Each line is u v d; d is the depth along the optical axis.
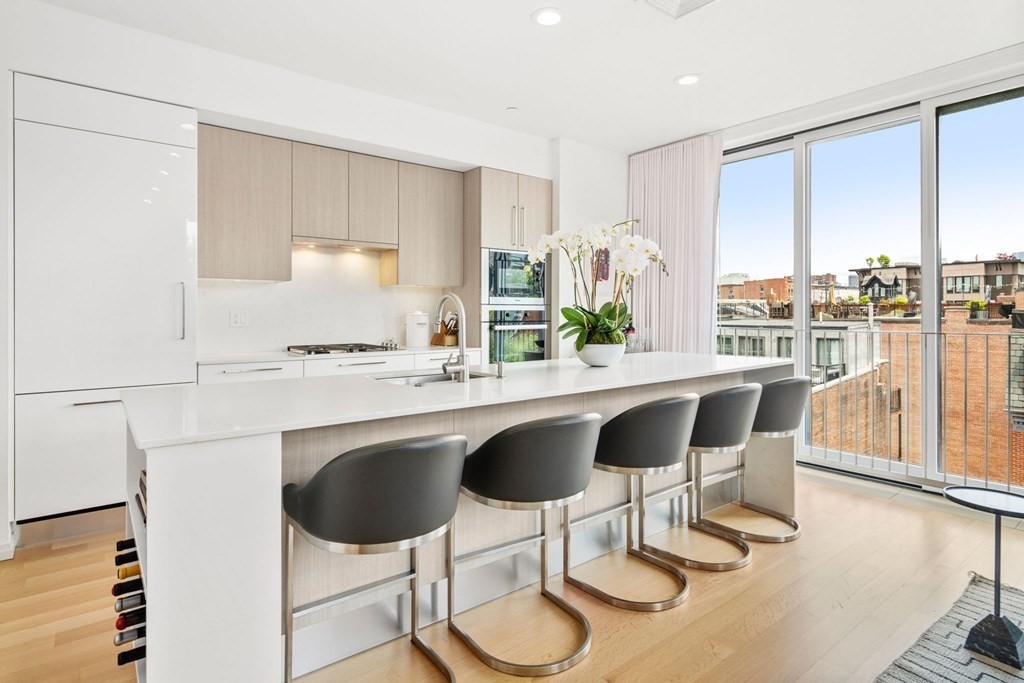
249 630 1.45
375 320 4.52
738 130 4.45
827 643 1.91
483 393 2.00
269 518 1.48
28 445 2.70
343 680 1.73
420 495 1.50
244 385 2.20
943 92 3.49
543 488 1.77
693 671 1.76
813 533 2.88
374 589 1.87
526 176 4.66
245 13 2.76
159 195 2.99
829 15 2.78
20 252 2.65
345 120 3.65
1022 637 1.83
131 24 2.87
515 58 3.26
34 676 1.74
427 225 4.38
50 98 2.70
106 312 2.87
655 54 3.20
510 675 1.75
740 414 2.43
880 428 3.92
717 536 2.84
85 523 2.88
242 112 3.25
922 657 1.83
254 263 3.57
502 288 4.55
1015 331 3.31
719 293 4.90
